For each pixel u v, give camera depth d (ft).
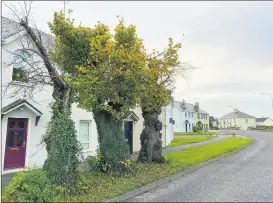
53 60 33.81
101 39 31.81
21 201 22.44
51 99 46.06
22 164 41.78
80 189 26.37
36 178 24.54
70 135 27.61
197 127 203.62
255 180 34.17
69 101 30.22
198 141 104.37
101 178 31.68
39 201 22.98
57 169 25.89
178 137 133.69
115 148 34.99
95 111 35.42
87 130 54.49
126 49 32.35
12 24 46.19
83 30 33.55
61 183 25.49
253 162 51.11
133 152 66.44
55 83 29.14
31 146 43.19
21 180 24.31
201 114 266.16
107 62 31.53
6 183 31.86
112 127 35.63
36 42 29.09
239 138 126.82
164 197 26.48
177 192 28.45
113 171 34.09
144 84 36.24
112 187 28.02
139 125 70.74
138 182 30.42
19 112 41.37
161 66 40.52
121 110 33.96
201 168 44.75
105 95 32.37
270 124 385.29
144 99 40.68
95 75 31.42
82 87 30.81
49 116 46.44
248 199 25.43
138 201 25.16
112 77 31.65
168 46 40.78
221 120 392.06
